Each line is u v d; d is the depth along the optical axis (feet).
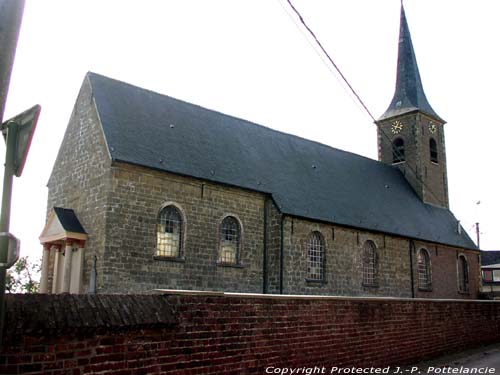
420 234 112.98
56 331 24.32
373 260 99.45
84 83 75.77
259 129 100.99
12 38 18.35
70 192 72.95
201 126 86.94
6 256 19.84
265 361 35.63
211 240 74.08
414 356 53.16
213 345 32.22
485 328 70.49
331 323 42.32
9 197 20.59
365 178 119.24
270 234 81.82
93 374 25.77
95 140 70.08
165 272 67.92
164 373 29.14
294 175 95.61
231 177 79.51
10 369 22.76
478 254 135.95
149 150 71.31
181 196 71.67
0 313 19.53
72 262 66.64
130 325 27.27
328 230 89.45
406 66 147.02
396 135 141.28
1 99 18.17
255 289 78.79
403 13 152.35
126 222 65.26
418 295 109.29
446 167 144.87
